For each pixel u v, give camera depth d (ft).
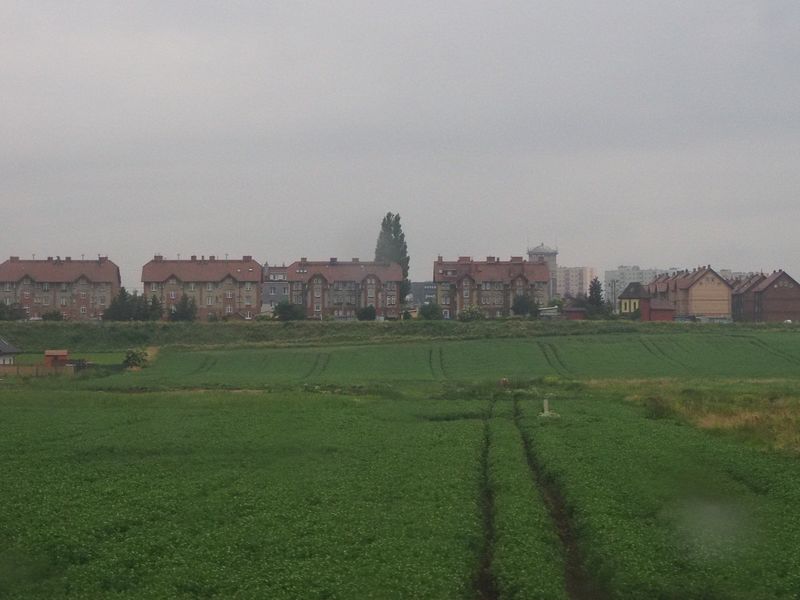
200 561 85.51
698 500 111.65
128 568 85.46
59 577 83.61
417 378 332.60
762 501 110.42
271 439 167.53
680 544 90.48
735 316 650.02
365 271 643.45
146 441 165.07
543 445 154.51
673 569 82.99
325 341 446.60
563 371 353.51
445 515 102.32
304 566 82.99
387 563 83.56
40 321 488.44
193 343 455.63
